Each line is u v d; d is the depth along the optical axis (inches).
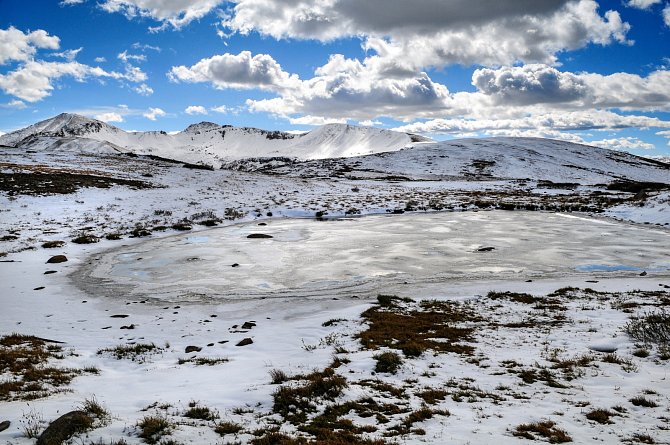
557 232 1425.9
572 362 456.8
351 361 481.7
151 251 1172.5
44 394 382.6
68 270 975.0
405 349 509.0
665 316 573.6
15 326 647.8
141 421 310.5
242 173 3282.5
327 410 345.4
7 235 1246.3
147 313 719.7
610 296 738.8
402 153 5708.7
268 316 705.0
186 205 1937.7
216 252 1157.1
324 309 732.0
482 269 974.4
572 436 286.8
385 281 890.1
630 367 434.3
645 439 281.1
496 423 313.4
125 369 490.3
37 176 2112.5
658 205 1747.0
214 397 379.2
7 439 271.7
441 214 1930.4
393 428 306.3
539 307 695.1
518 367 452.4
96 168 2743.6
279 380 416.8
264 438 282.7
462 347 526.9
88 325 661.9
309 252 1154.7
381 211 2041.1
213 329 645.9
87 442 271.1
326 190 2760.8
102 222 1524.4
